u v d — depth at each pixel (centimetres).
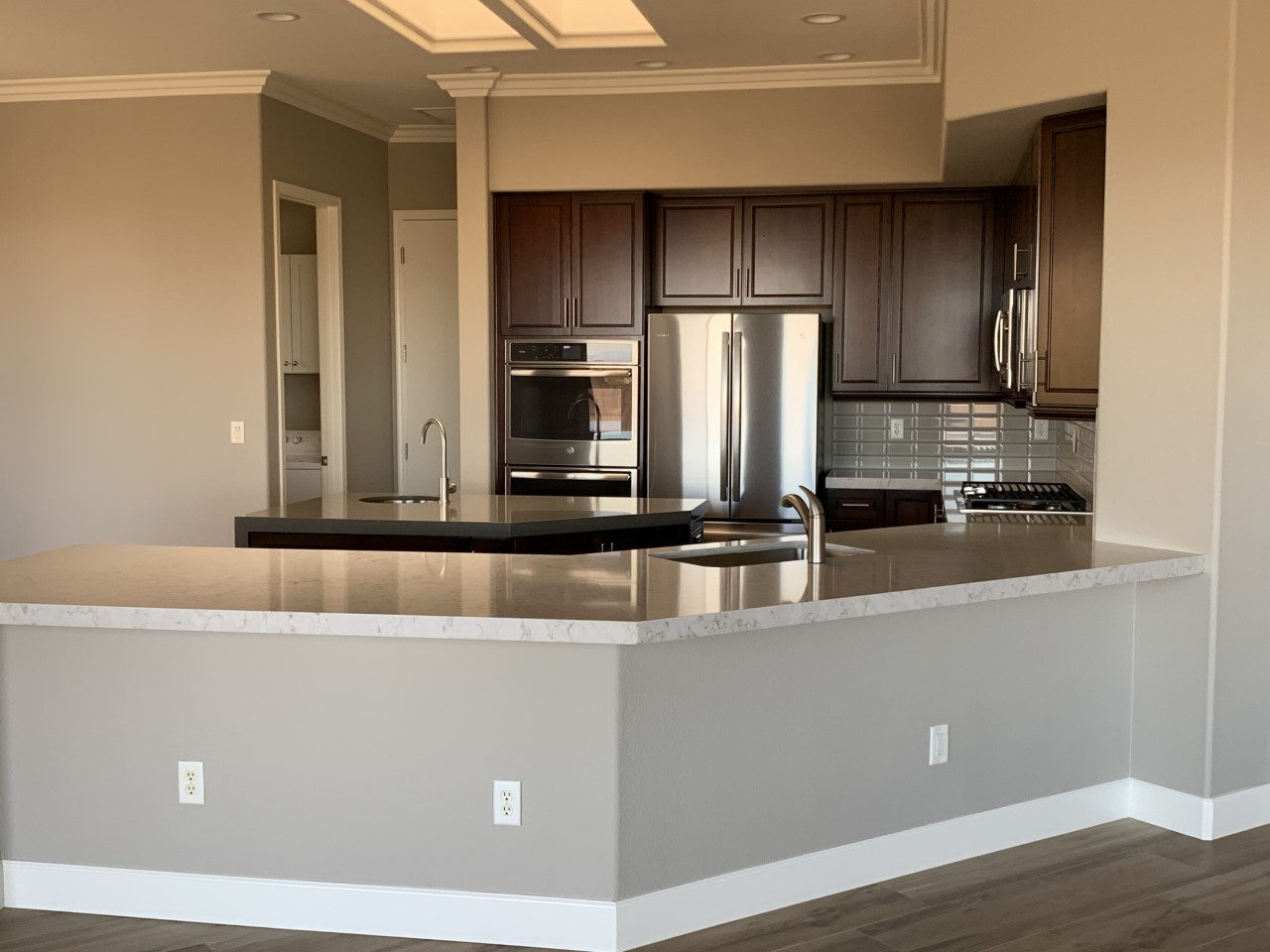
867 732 330
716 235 643
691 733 299
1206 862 347
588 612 272
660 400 626
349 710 297
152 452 632
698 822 302
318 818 300
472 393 636
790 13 493
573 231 630
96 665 305
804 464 616
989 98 412
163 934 298
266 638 299
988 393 634
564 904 292
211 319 618
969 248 629
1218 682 362
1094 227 405
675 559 377
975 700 350
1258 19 343
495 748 293
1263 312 356
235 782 302
